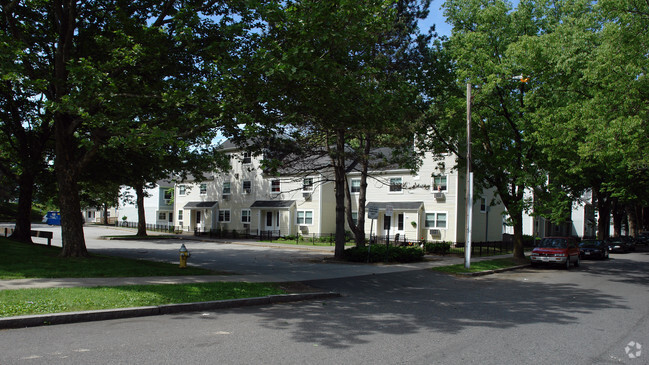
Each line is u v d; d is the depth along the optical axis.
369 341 6.68
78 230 14.88
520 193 22.30
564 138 16.95
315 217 37.00
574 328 7.99
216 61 11.16
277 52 11.11
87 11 14.81
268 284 11.76
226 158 17.78
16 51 10.34
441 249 25.47
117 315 7.86
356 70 13.56
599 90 16.27
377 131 15.64
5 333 6.55
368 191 35.97
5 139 20.08
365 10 11.20
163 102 12.07
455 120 20.80
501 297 11.88
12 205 68.94
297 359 5.65
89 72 10.34
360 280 14.17
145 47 11.74
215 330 7.18
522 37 18.17
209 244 32.09
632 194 32.28
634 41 14.55
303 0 10.79
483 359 5.88
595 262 25.75
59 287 9.52
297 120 12.87
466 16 21.64
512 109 21.38
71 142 15.30
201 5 13.61
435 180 32.00
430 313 9.20
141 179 20.00
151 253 22.88
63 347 5.90
